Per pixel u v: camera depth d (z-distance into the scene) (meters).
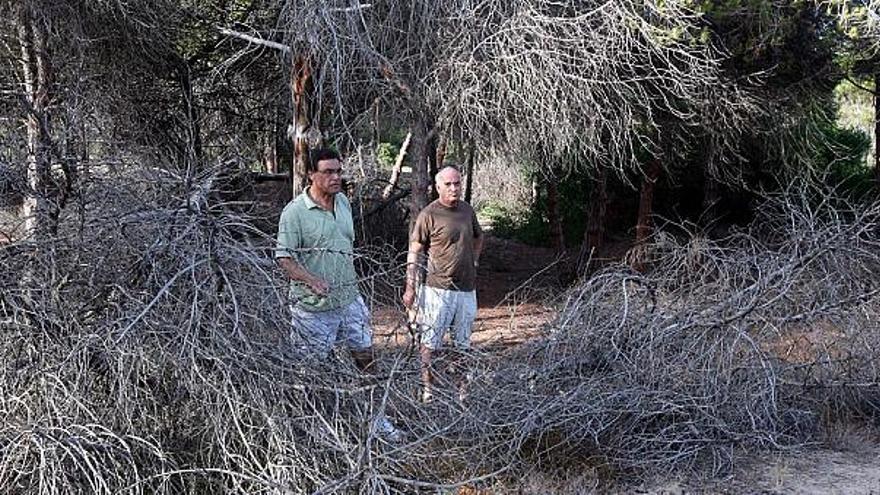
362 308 5.54
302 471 4.38
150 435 4.33
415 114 9.16
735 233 8.23
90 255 4.62
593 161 10.66
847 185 12.44
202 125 12.20
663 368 5.74
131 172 5.08
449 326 6.27
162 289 4.23
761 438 5.63
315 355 4.70
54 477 3.99
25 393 4.29
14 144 5.47
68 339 4.41
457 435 5.16
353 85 8.88
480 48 8.73
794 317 6.12
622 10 8.65
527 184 17.83
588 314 6.14
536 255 16.08
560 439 5.38
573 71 8.73
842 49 10.16
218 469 4.25
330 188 5.34
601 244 13.08
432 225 6.19
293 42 8.70
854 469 5.53
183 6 10.62
